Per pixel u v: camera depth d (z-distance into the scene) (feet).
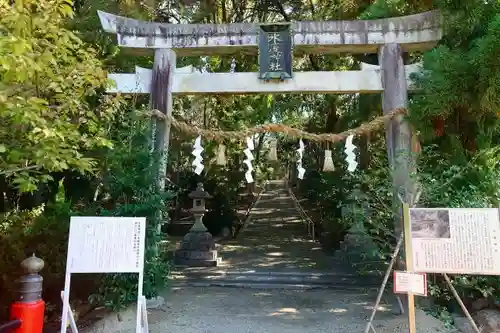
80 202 25.49
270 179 97.35
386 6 22.26
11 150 11.46
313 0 39.42
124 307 15.90
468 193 15.47
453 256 11.21
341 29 19.86
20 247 17.31
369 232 23.00
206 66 40.91
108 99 18.88
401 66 19.53
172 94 20.63
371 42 19.76
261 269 26.23
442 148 19.40
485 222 11.25
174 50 20.62
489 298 14.88
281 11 39.32
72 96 14.07
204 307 18.40
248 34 20.18
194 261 27.55
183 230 44.96
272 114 46.01
